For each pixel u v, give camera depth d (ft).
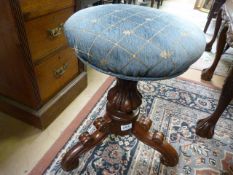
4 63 2.41
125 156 2.52
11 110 2.90
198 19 7.79
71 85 3.21
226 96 2.53
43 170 2.31
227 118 3.27
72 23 1.46
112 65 1.20
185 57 1.24
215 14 5.94
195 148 2.70
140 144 2.70
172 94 3.70
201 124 2.87
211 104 3.54
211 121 2.78
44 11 2.20
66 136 2.74
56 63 2.75
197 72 4.53
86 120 3.01
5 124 2.89
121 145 2.66
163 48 1.19
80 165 2.38
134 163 2.45
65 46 2.80
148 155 2.56
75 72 3.33
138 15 1.51
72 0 2.62
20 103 2.77
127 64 1.16
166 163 2.41
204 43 1.46
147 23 1.39
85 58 1.33
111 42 1.20
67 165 2.23
